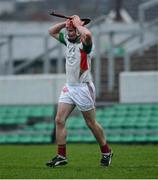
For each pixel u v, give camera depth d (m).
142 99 63.06
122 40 75.69
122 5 87.38
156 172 31.19
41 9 111.81
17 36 68.56
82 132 59.84
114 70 70.88
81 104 32.44
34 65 79.69
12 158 40.78
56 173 30.94
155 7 77.69
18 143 61.66
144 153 43.50
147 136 58.31
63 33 33.12
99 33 65.88
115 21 81.94
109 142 59.03
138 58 72.88
